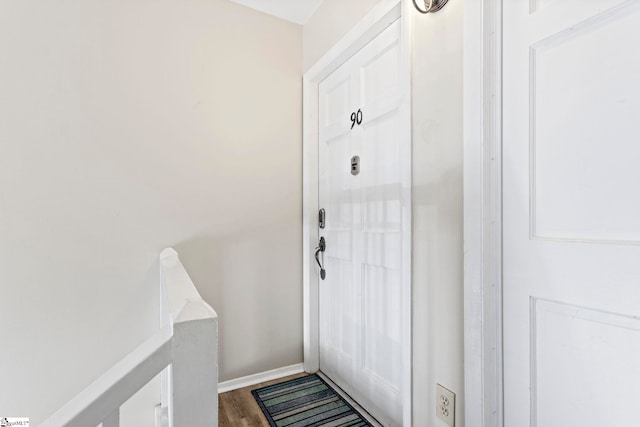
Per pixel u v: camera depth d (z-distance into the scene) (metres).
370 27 1.53
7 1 1.41
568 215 0.90
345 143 1.87
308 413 1.64
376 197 1.62
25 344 1.45
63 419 0.50
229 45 1.90
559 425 0.91
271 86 2.03
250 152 1.96
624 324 0.79
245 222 1.94
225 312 1.88
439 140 1.17
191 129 1.79
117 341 1.61
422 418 1.25
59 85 1.49
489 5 1.04
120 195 1.62
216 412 0.60
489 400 1.02
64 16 1.50
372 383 1.63
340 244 1.91
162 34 1.72
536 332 0.96
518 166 1.00
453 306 1.12
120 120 1.62
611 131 0.82
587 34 0.86
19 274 1.44
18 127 1.42
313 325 2.10
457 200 1.10
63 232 1.51
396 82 1.47
